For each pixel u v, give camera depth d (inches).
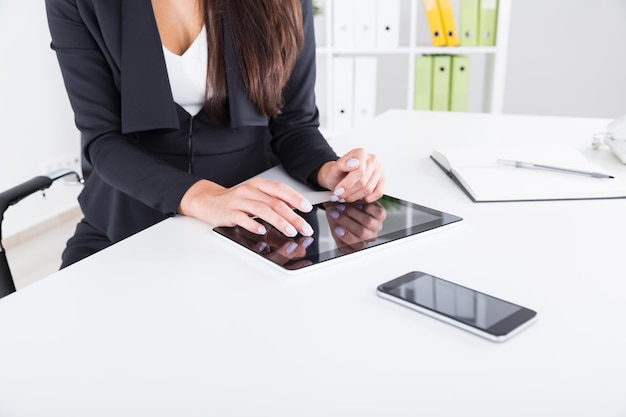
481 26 109.9
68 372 19.4
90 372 19.3
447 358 19.5
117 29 39.3
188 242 30.0
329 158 40.0
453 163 40.2
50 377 19.1
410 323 21.7
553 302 22.9
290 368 19.2
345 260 26.9
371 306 23.0
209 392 18.2
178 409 17.5
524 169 38.6
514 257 26.9
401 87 133.8
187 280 25.6
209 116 44.3
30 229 113.3
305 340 20.8
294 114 47.6
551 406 17.2
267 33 41.4
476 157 41.2
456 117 59.6
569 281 24.5
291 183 41.4
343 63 114.3
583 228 30.2
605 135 45.8
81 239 45.8
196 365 19.6
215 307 23.2
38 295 24.7
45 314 23.1
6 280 39.9
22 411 17.5
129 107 39.9
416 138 51.1
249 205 30.2
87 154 41.9
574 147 46.1
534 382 18.2
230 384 18.6
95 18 39.5
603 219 31.4
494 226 30.7
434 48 110.4
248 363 19.6
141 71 39.6
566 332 20.8
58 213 120.0
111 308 23.4
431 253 27.6
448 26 110.3
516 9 125.8
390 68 133.0
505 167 39.1
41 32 112.6
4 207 41.3
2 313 23.3
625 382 18.2
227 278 25.7
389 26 110.8
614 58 124.3
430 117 59.9
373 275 25.5
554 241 28.6
